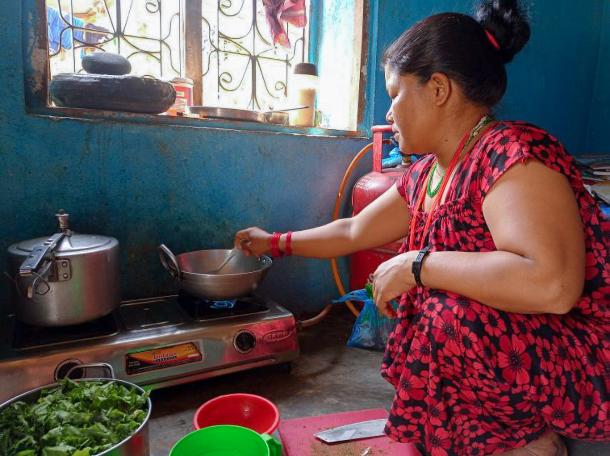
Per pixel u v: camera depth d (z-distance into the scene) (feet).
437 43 2.85
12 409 2.95
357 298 5.29
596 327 2.94
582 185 2.85
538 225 2.49
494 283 2.56
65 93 4.53
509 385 2.68
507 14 3.03
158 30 6.08
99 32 5.73
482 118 3.07
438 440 2.89
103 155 4.84
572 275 2.48
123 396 3.16
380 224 4.15
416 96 3.00
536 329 2.77
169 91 4.99
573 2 9.08
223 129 5.48
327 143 6.29
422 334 2.89
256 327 4.57
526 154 2.59
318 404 4.33
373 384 4.73
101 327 4.26
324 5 7.13
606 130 9.79
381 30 6.59
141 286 5.27
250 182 5.77
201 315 4.59
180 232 5.41
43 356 3.73
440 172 3.33
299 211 6.23
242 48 6.68
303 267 6.43
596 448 3.17
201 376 4.34
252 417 3.72
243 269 5.13
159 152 5.12
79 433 2.76
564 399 2.74
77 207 4.80
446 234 3.01
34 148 4.52
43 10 4.55
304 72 6.58
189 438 3.01
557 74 9.19
